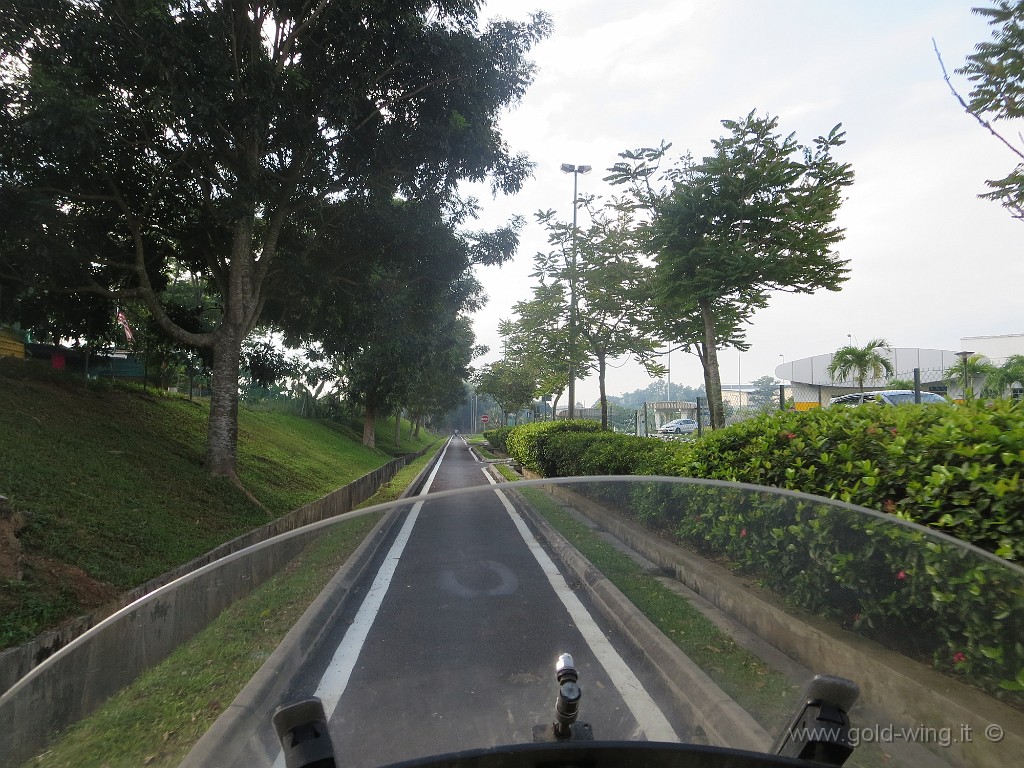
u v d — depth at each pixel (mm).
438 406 53812
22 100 8250
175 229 11938
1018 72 4617
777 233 9445
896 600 2932
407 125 11391
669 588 3266
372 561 2342
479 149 11602
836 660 2670
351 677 1949
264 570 2178
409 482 18750
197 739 1541
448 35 10805
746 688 2326
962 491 3379
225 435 11266
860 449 4270
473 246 13609
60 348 16344
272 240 11852
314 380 33469
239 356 11562
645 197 11117
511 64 11727
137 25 8328
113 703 1686
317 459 22219
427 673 1970
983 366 16344
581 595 2693
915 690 2387
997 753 1951
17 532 5715
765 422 5582
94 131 8172
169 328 10984
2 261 9531
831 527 3174
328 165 11742
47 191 9133
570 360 16875
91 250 10195
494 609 2268
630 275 14148
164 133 10086
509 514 2643
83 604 5309
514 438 25672
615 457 9852
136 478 8922
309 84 10070
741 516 3680
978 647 2576
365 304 13883
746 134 9648
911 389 17078
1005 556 3105
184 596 1937
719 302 11102
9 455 7340
